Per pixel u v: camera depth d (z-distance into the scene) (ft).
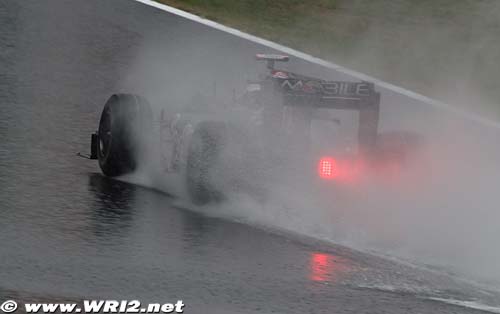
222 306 87.15
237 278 95.45
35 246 101.04
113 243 104.37
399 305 89.86
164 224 113.60
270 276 96.68
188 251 103.45
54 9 238.48
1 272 91.71
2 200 118.52
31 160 141.18
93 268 95.20
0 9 233.76
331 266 101.40
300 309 87.40
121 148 134.31
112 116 135.33
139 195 127.44
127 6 246.47
